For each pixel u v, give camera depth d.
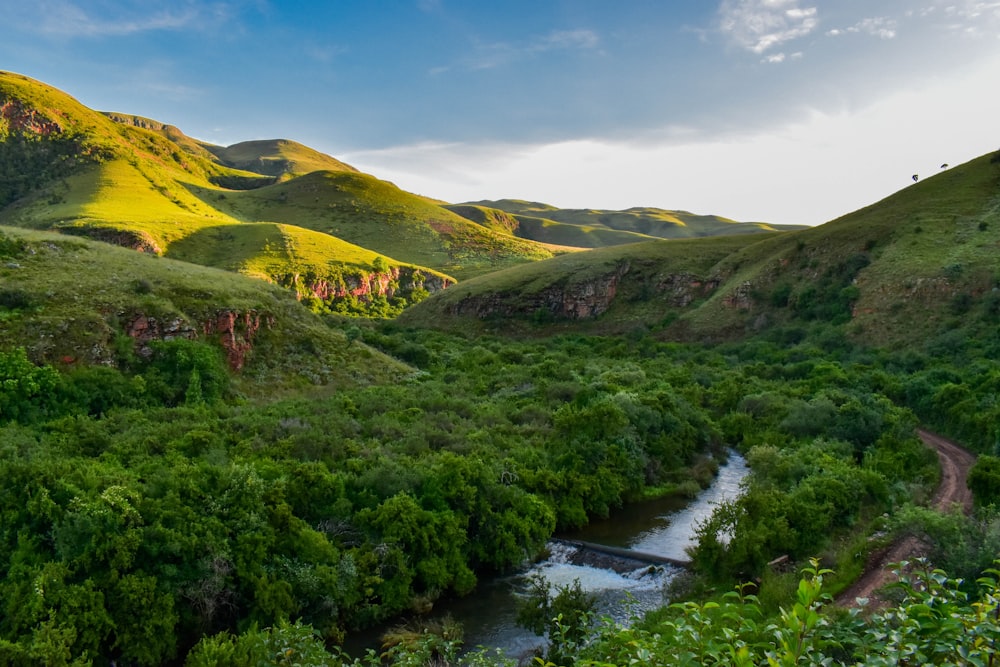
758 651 10.83
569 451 38.50
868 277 89.81
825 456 39.41
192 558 21.91
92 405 38.25
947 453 45.62
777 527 26.78
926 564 8.89
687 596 24.52
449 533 27.06
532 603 22.50
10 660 17.52
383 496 28.62
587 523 34.84
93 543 20.72
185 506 23.19
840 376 64.50
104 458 28.33
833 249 100.69
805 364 73.00
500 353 82.88
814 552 26.59
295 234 174.00
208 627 21.52
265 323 55.19
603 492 36.38
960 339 68.81
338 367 56.22
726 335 100.50
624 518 35.88
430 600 25.14
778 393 62.19
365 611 23.64
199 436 31.20
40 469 23.59
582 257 138.12
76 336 41.56
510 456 37.34
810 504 29.12
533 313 122.50
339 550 25.23
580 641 20.80
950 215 95.88
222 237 164.00
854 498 31.42
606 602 25.11
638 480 39.47
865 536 26.56
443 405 48.00
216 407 41.75
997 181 102.12
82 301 44.97
